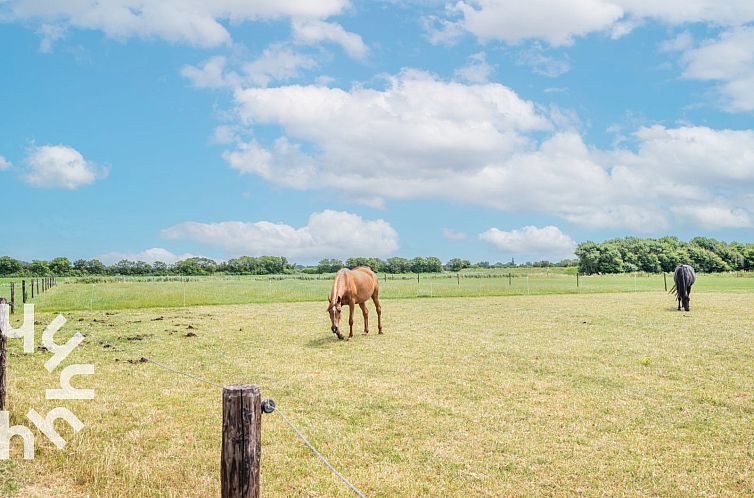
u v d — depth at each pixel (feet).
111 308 79.15
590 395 28.66
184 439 21.79
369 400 27.61
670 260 351.25
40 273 292.81
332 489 17.34
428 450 20.76
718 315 65.92
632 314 67.82
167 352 41.47
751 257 391.86
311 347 43.86
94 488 17.02
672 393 29.07
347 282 47.29
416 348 42.98
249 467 11.44
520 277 219.61
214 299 96.48
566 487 17.66
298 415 25.16
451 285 147.64
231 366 36.11
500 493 17.20
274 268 370.12
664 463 19.62
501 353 40.55
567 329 53.93
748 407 26.45
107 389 29.63
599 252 337.52
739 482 18.11
